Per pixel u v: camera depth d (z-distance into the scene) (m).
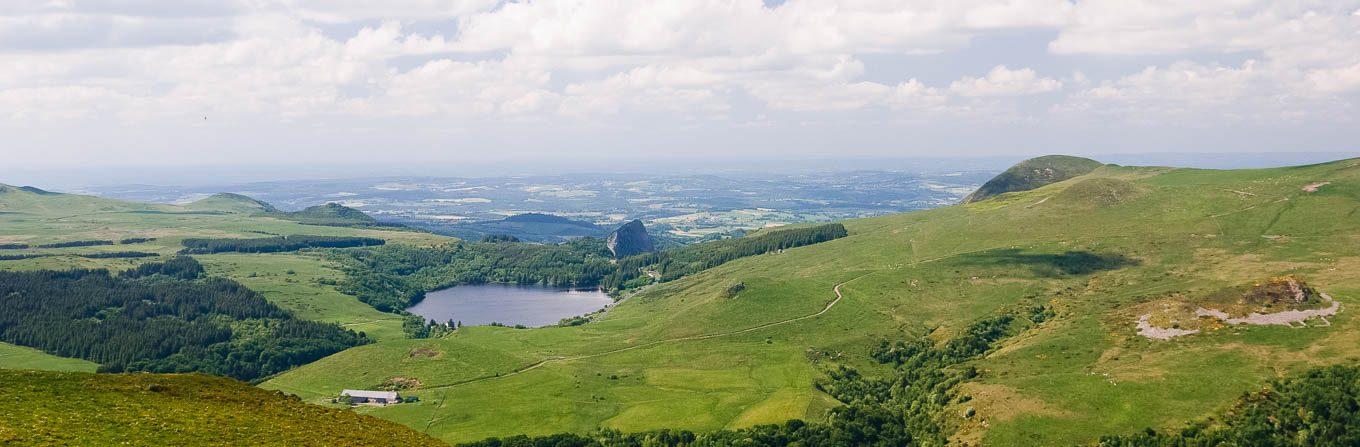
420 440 150.62
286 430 138.75
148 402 141.38
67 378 148.38
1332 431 173.25
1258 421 183.50
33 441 114.06
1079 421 196.50
